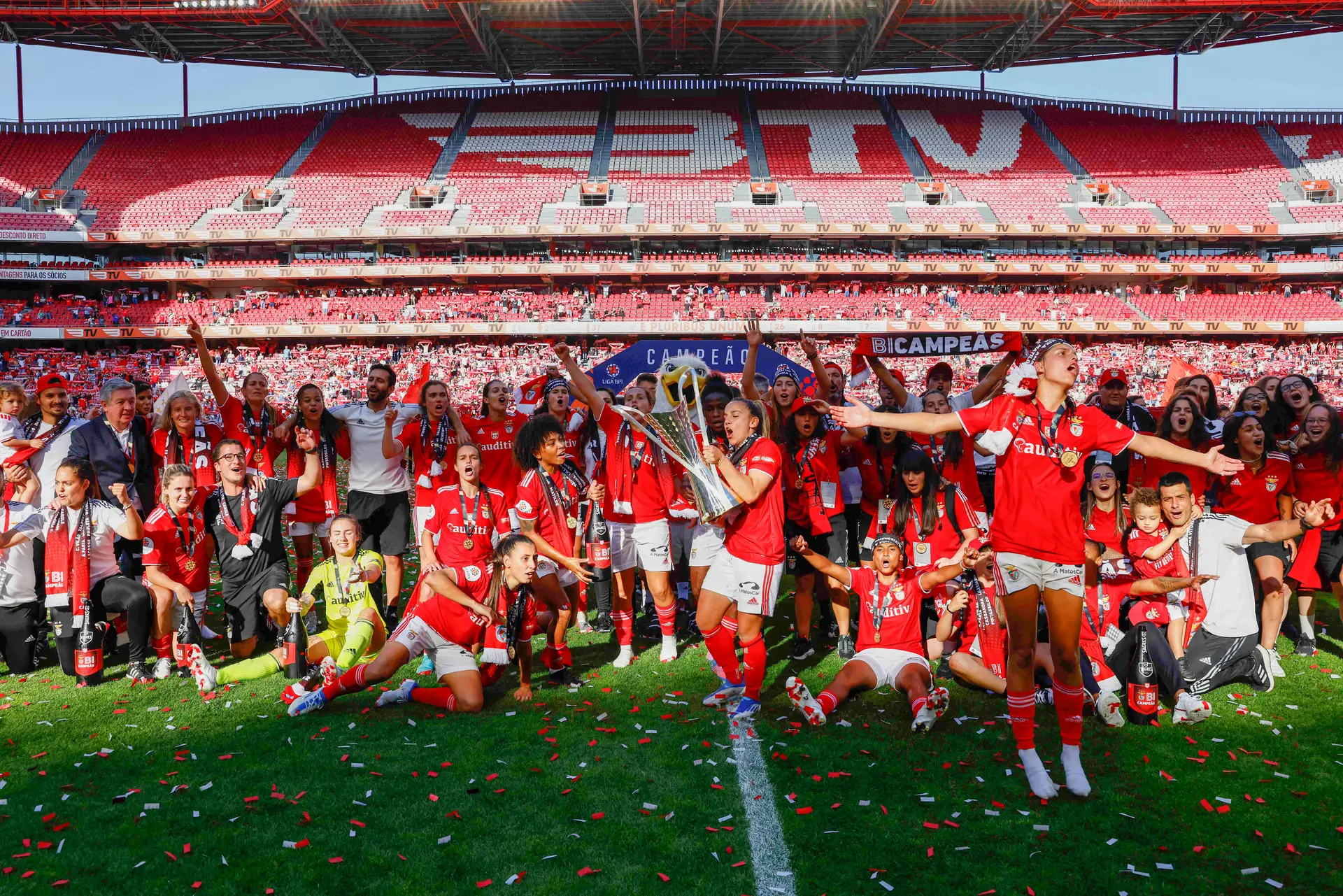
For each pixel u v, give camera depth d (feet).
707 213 128.57
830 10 121.90
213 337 122.62
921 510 20.03
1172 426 23.07
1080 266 125.08
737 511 17.65
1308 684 19.31
